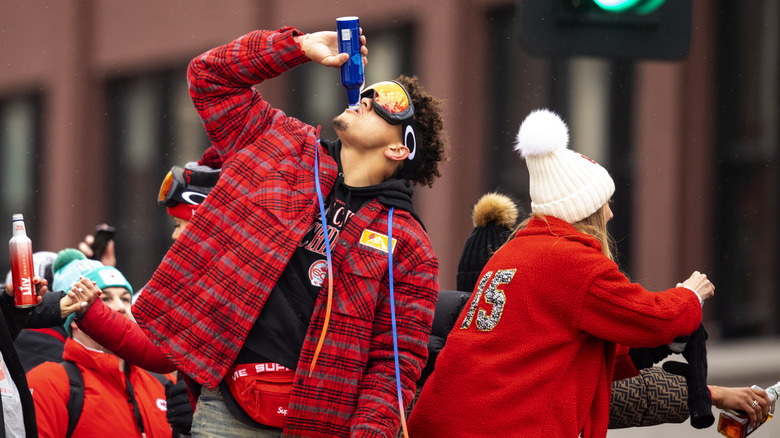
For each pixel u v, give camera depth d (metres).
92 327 13.70
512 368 12.07
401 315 11.34
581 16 16.58
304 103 51.09
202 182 14.10
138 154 58.44
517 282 12.18
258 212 11.29
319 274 11.26
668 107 43.34
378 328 11.35
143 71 57.41
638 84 44.34
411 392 11.38
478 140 47.06
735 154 44.41
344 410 11.09
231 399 11.27
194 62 11.74
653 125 43.69
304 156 11.69
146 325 11.05
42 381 14.47
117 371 15.10
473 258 14.79
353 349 11.12
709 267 43.84
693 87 43.56
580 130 46.09
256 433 11.29
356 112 11.70
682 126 43.34
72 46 59.91
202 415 11.36
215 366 11.02
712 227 44.00
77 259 16.73
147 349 13.93
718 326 43.91
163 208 57.88
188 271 11.15
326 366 11.05
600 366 12.34
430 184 12.41
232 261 11.14
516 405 11.97
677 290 12.34
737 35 44.47
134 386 15.48
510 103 47.31
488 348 12.20
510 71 47.19
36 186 62.53
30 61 62.09
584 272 11.90
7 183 63.78
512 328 12.11
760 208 44.78
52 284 18.06
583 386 12.14
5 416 12.14
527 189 46.53
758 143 44.81
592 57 16.69
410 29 48.12
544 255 12.12
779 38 45.22
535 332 12.05
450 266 46.84
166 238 58.06
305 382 11.02
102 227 19.78
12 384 12.38
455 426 12.21
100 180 59.62
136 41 57.56
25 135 62.75
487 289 12.41
